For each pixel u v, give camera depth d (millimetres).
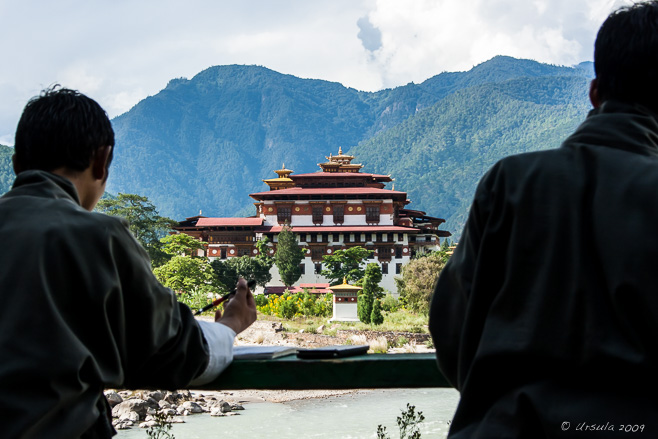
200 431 19188
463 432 1841
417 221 113562
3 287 2057
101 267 2154
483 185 2094
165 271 71375
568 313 1783
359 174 107938
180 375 2377
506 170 2035
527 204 1925
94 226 2209
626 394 1695
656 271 1701
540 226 1886
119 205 102062
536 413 1722
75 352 2004
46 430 1932
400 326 51406
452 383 2111
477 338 1963
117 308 2178
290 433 18578
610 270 1755
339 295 55594
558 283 1823
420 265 59750
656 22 2014
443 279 2162
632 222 1771
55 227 2158
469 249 2066
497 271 1980
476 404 1866
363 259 97438
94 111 2533
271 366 2578
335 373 2539
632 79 2029
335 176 107062
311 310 57812
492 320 1890
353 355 2691
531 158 2023
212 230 100312
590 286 1781
